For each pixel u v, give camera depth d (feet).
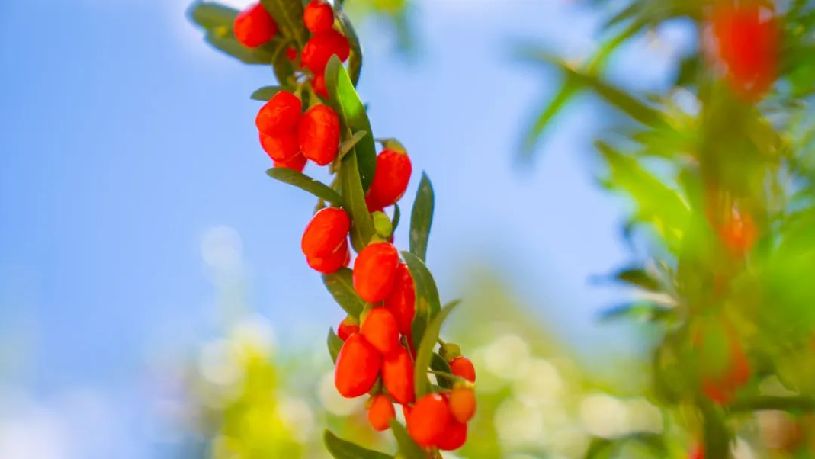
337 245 2.22
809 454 2.43
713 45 2.26
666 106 2.34
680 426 2.44
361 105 2.21
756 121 2.26
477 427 2.96
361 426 3.30
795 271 2.18
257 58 2.37
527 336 4.28
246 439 3.72
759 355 2.29
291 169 2.21
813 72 2.29
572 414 2.89
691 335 2.30
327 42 2.28
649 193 2.28
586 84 2.26
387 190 2.25
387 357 2.19
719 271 2.26
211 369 3.92
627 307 2.44
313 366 3.88
